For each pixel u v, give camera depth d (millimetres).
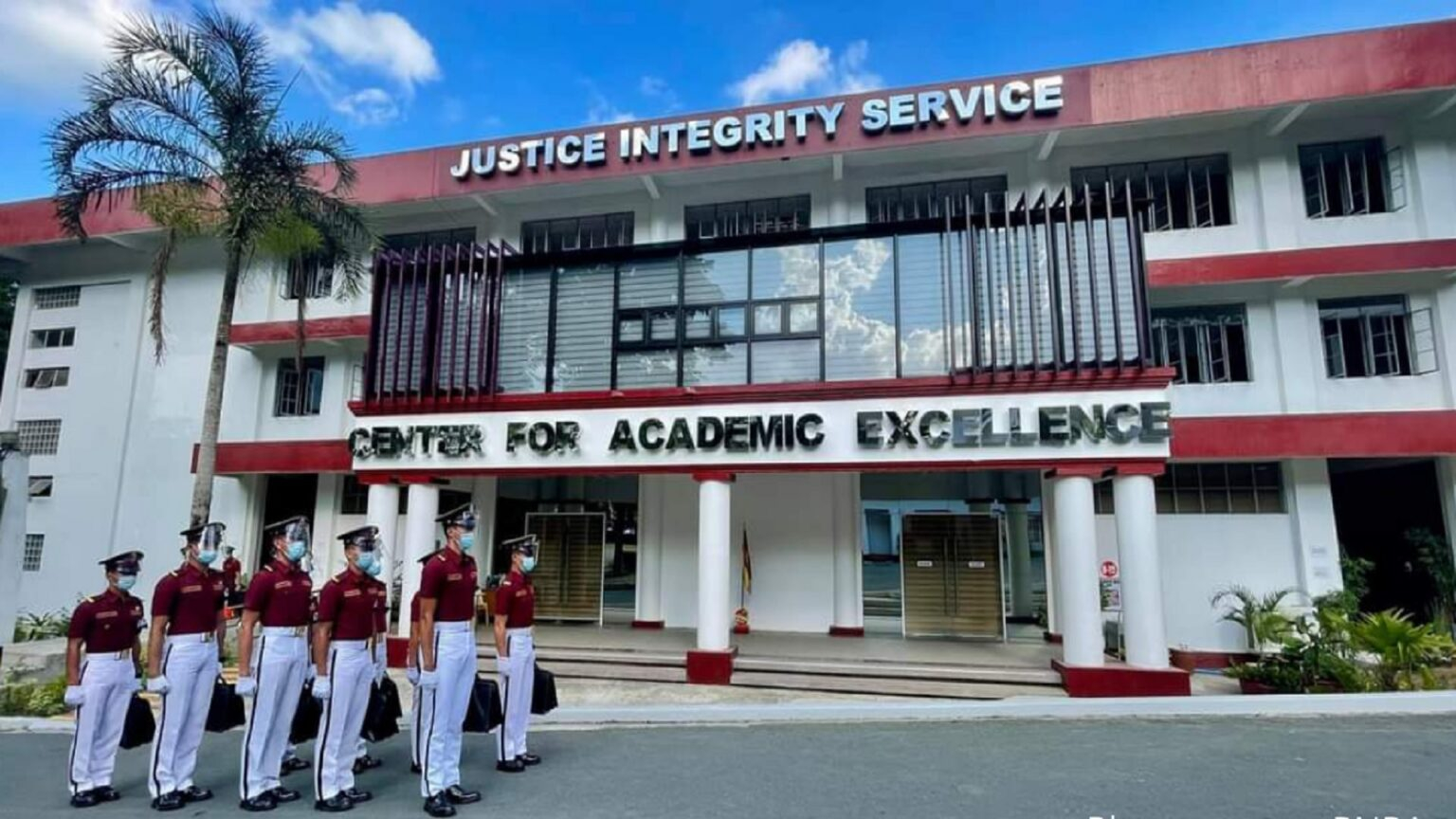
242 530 16594
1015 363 10273
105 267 18641
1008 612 15070
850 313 11227
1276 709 8391
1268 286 13039
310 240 12812
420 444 12156
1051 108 12797
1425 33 11898
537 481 15844
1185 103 12516
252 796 5777
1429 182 12461
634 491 15531
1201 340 13359
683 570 14617
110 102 12000
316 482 17453
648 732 8094
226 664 11422
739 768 6680
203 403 17234
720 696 10336
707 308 11773
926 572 13609
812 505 14297
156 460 17281
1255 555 12852
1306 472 12734
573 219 15914
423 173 15328
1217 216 13406
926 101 13227
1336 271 12148
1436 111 12289
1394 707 8367
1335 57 12117
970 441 10289
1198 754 6902
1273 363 12945
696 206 15289
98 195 12719
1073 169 13867
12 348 18906
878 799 5824
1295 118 12719
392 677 11680
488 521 15406
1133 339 10188
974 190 14195
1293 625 10789
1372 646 9750
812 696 10352
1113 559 13219
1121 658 11008
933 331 10891
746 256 11766
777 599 14180
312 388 17125
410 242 16656
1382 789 5891
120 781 6625
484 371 12195
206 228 13344
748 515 14547
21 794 6219
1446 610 12281
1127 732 7777
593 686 10930
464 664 6070
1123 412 9906
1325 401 12648
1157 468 9836
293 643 6082
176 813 5750
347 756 5953
